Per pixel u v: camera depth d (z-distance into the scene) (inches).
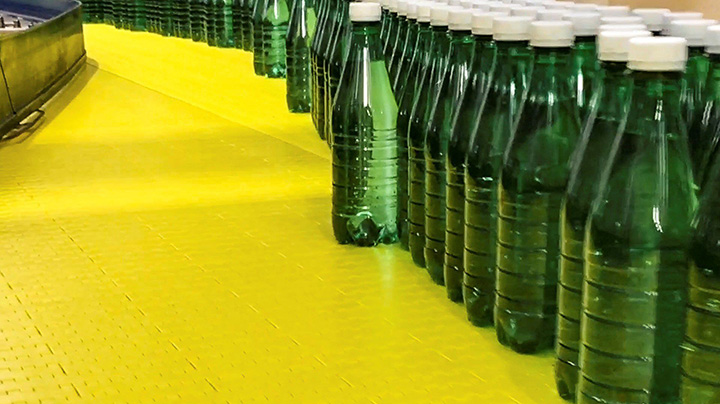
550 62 47.1
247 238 73.3
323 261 67.2
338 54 87.4
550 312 49.7
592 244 40.5
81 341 54.6
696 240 37.4
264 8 150.8
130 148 107.6
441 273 60.6
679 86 39.3
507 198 49.1
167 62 172.9
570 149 47.5
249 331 55.2
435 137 58.0
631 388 40.6
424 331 54.2
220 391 47.6
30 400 47.2
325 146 105.1
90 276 65.7
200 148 106.3
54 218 80.4
